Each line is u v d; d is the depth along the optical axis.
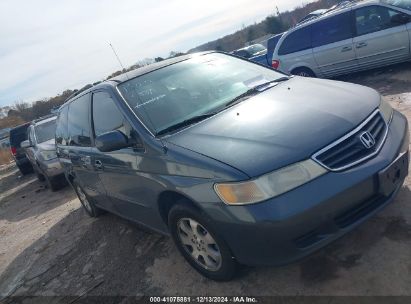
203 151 3.17
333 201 2.80
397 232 3.35
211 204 2.99
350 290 2.93
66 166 5.99
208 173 3.01
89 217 6.55
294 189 2.79
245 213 2.82
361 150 3.01
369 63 9.33
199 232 3.36
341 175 2.85
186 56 4.75
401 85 7.97
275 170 2.81
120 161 4.04
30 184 12.91
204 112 3.77
